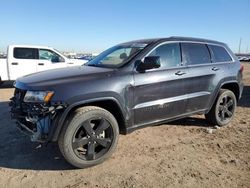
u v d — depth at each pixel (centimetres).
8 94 1071
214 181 388
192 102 547
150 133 574
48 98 388
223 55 628
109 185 377
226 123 635
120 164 437
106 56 536
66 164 437
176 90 514
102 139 429
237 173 413
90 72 444
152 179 393
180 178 396
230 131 602
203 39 603
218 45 625
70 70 475
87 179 392
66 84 401
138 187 372
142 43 516
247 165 439
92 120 421
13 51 1250
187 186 375
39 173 409
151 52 490
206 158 462
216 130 606
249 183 385
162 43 511
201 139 548
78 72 449
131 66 461
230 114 644
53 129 391
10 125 621
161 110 496
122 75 446
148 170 419
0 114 720
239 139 553
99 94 416
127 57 480
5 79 1260
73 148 405
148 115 480
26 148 495
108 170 418
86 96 405
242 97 1012
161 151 487
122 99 439
